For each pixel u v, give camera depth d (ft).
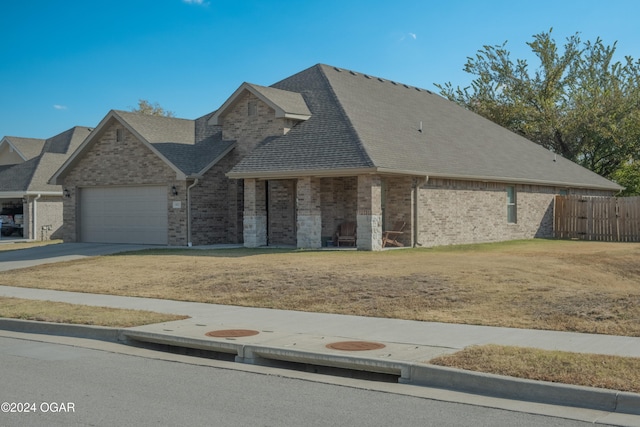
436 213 84.58
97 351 35.73
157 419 22.67
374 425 21.99
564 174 114.62
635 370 26.03
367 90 98.22
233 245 88.22
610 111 162.40
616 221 102.42
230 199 91.50
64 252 85.05
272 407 24.27
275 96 86.74
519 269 55.88
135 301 49.83
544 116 168.86
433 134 95.45
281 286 51.26
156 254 76.69
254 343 33.60
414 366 28.07
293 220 85.81
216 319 41.57
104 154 95.45
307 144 80.18
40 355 34.58
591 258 69.26
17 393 26.32
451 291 46.26
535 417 22.80
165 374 30.09
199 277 57.67
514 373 26.32
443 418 22.76
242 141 90.48
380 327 37.83
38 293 55.21
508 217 100.48
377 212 75.00
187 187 87.10
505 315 39.47
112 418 22.79
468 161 91.76
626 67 171.53
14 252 88.38
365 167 71.61
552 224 110.63
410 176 79.77
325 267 58.34
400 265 58.39
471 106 184.55
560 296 43.06
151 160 90.43
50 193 120.67
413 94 111.04
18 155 133.90
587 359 27.71
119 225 95.25
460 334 35.14
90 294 54.13
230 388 27.32
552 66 178.70
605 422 22.12
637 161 159.94
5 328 43.04
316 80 94.07
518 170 101.45
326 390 26.99
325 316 41.91
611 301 40.47
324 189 83.97
